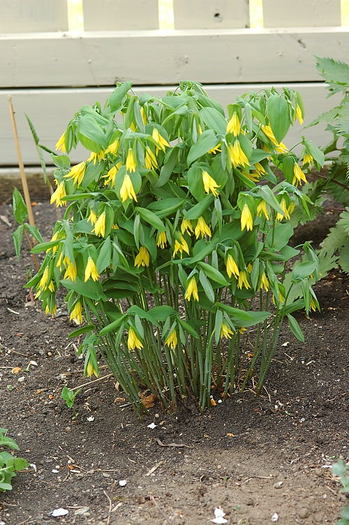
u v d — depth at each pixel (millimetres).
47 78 4559
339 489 2607
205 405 3049
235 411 3033
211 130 2564
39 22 4512
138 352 3039
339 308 3652
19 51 4512
